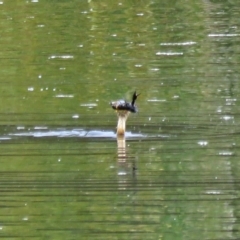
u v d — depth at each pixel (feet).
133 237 32.19
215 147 41.47
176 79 57.11
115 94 52.60
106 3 93.09
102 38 74.90
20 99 51.49
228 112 47.42
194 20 83.51
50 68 62.03
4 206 34.81
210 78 57.21
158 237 32.24
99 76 58.80
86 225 33.27
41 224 33.35
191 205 34.73
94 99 51.13
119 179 37.47
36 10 89.20
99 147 41.65
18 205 34.96
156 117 46.55
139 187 36.55
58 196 35.73
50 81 57.21
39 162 39.60
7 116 47.01
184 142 42.24
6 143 42.24
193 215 33.88
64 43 72.38
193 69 60.59
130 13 87.66
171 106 49.01
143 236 32.32
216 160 39.70
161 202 35.17
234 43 71.26
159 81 56.70
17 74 59.93
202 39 73.41
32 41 73.31
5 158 40.11
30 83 56.59
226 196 35.58
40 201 35.35
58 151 41.04
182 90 53.47
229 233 32.35
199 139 42.60
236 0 93.25
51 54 67.56
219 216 33.83
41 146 41.81
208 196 35.65
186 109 48.16
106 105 49.42
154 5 92.07
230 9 88.84
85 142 42.42
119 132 43.27
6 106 49.47
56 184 36.96
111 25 81.41
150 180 37.37
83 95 52.34
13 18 84.99
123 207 34.63
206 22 82.07
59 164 39.29
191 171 38.17
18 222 33.53
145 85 55.42
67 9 89.71
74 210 34.42
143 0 94.99
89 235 32.42
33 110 48.42
